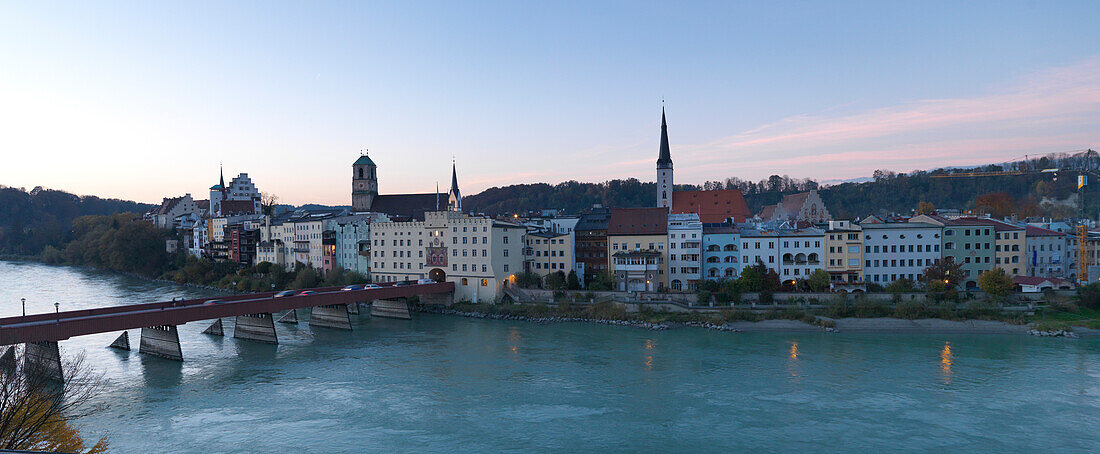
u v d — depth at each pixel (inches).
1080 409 2568.9
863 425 2431.1
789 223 5861.2
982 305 4274.1
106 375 3235.7
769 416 2541.8
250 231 7623.0
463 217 5516.7
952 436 2314.2
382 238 6008.9
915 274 4913.9
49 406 1919.3
